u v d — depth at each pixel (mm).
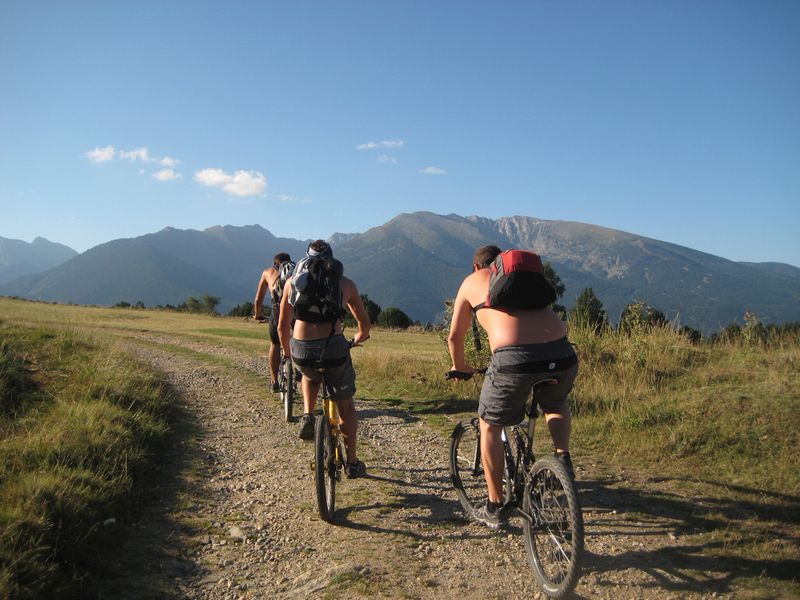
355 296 4855
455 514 4727
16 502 3945
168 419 7719
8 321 16703
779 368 8352
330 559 3908
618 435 6648
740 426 6262
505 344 3549
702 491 5047
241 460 6293
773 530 4207
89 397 7395
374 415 8469
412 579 3625
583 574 3637
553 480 3447
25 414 6922
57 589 3309
